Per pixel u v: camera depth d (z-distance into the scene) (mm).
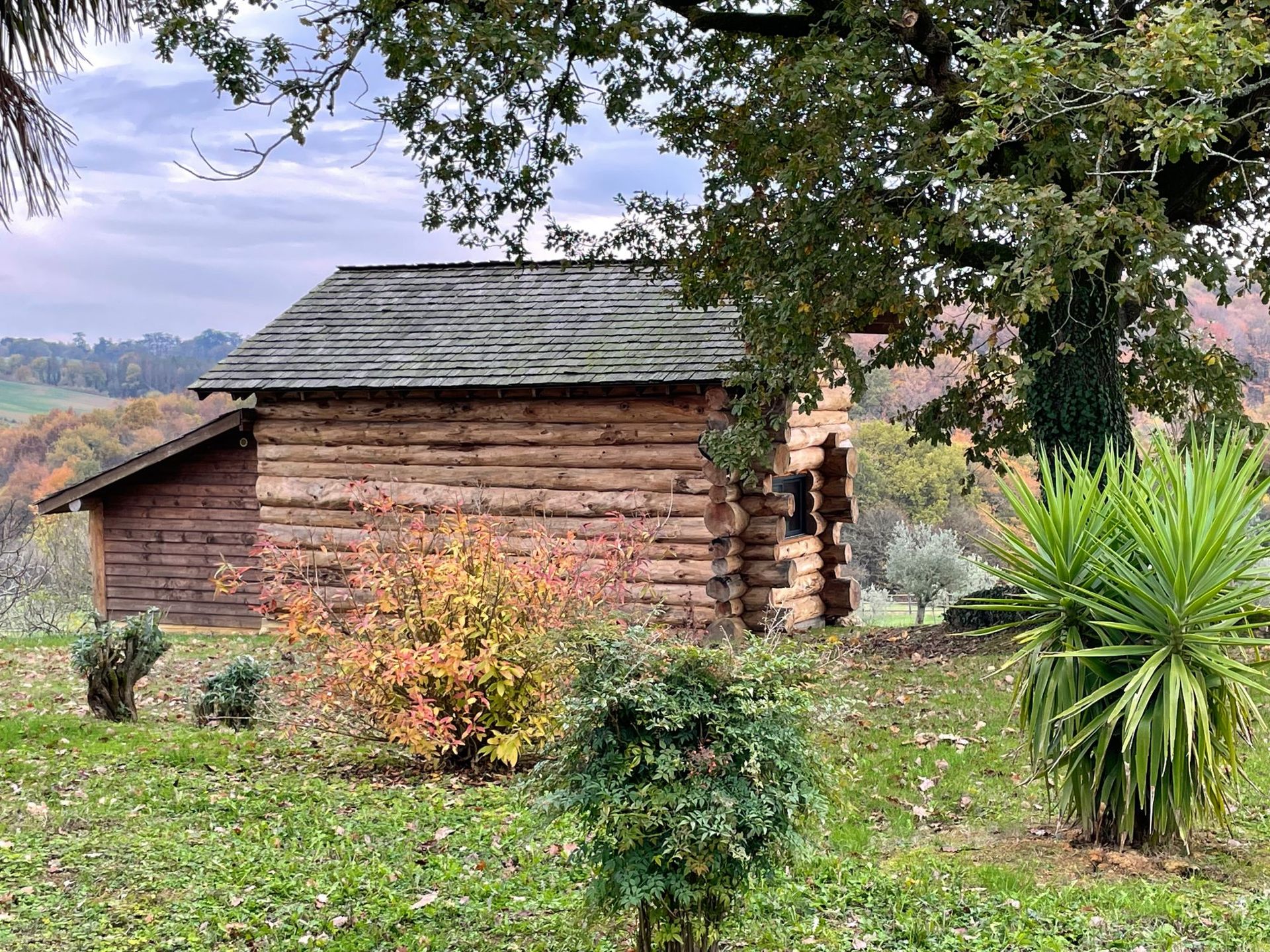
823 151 10375
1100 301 11883
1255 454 5965
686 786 4227
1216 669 5805
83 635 10117
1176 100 9078
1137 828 6266
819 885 5715
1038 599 6340
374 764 8719
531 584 8562
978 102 8234
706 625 13633
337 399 15352
